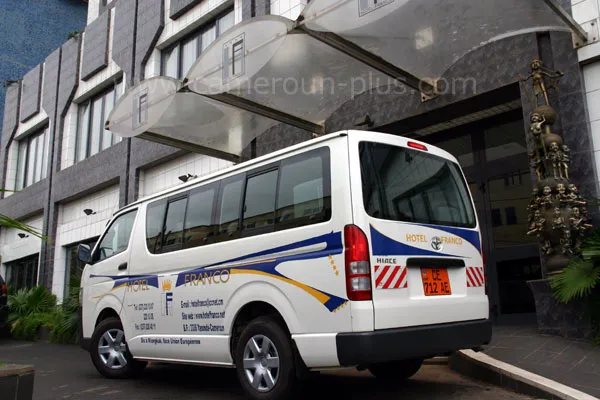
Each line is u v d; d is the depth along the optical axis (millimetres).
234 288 4816
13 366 4086
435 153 4945
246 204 5004
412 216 4352
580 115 6559
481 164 8375
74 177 16297
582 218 6086
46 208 17406
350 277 3877
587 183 6395
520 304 7715
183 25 13344
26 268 18812
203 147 9992
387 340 3812
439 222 4578
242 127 9547
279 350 4293
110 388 5867
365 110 8930
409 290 4109
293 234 4391
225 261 4996
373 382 5422
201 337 5105
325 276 4043
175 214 5875
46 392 5750
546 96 6520
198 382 6078
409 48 6871
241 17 11711
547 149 6320
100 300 6617
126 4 15289
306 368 4191
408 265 4172
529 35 7117
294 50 7090
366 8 5914
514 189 7984
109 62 15773
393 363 5277
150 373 6812
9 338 12883
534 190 6391
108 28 16000
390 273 3996
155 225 6102
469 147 8570
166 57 14008
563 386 4332
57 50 18453
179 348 5371
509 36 6777
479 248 4867
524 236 7805
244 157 10844
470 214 4957
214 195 5418
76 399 5332
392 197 4281
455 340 4250
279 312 4367
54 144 17609
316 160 4445
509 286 7852
